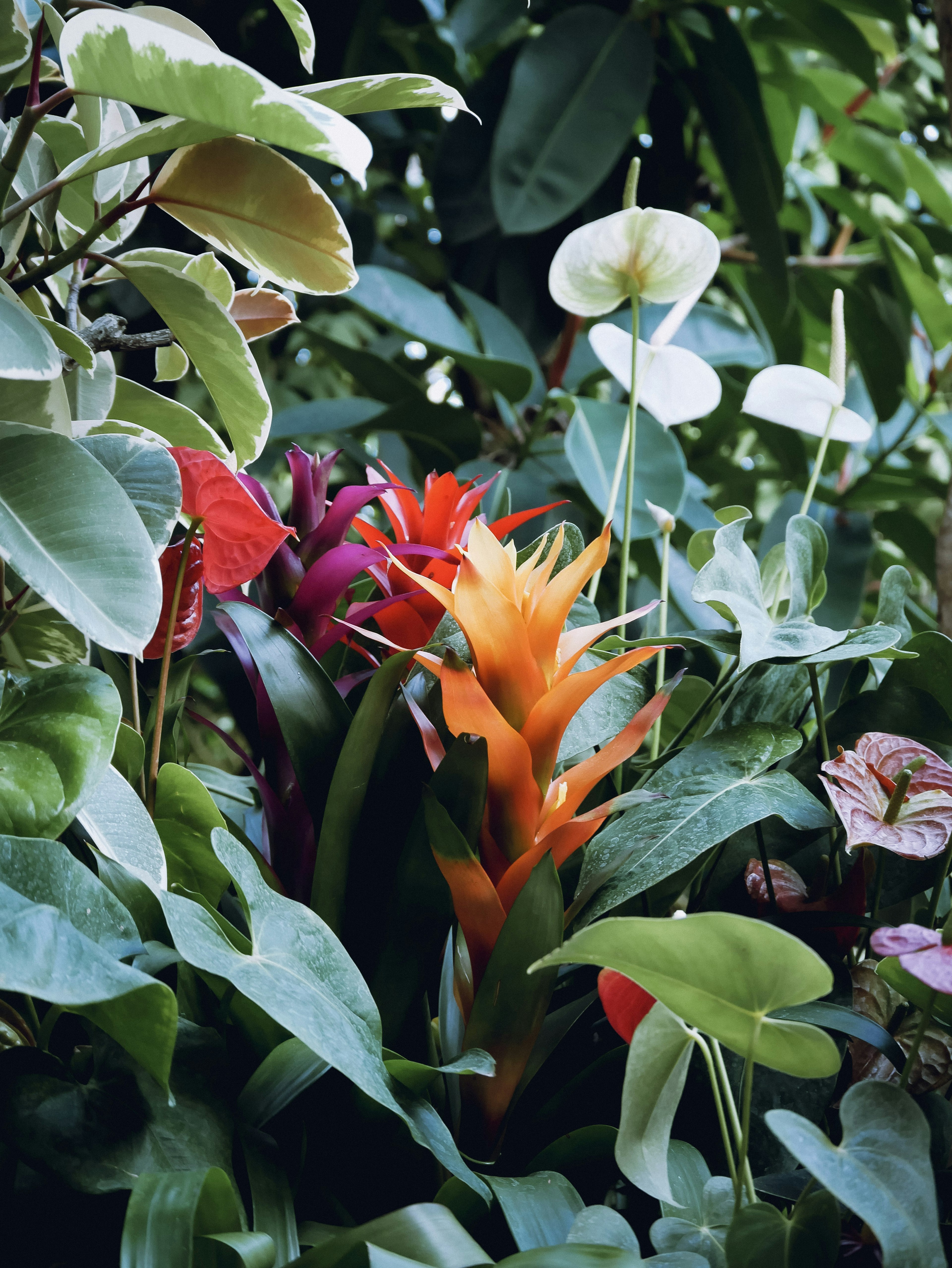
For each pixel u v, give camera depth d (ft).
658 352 2.32
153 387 4.85
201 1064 1.33
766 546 4.19
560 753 1.76
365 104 1.55
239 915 1.86
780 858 1.85
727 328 5.05
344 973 1.36
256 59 4.99
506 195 4.54
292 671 1.64
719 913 1.02
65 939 1.06
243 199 1.56
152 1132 1.22
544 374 6.04
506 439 5.55
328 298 6.20
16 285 1.61
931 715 1.85
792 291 5.09
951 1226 1.31
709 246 1.98
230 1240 1.11
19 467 1.37
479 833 1.50
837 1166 1.00
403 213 6.54
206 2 4.45
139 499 1.49
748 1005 1.10
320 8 4.87
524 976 1.38
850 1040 1.60
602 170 4.58
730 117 4.85
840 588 3.95
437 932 1.48
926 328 4.79
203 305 1.70
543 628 1.52
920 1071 1.55
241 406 1.89
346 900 1.56
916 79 7.00
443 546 1.87
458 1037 1.59
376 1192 1.46
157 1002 1.02
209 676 3.61
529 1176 1.36
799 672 2.08
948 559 2.87
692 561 2.24
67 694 1.41
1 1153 1.24
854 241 7.16
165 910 1.23
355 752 1.52
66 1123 1.17
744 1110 1.21
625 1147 1.21
